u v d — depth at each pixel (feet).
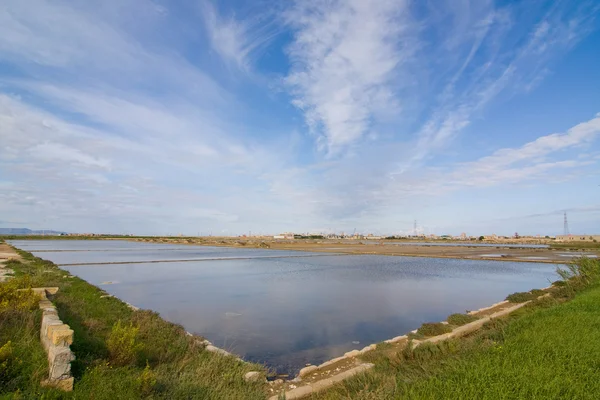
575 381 17.26
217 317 45.09
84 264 107.45
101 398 15.99
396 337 35.22
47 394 15.43
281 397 20.52
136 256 150.92
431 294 64.18
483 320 41.27
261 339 36.22
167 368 22.91
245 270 102.53
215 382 21.16
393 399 17.37
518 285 77.92
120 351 22.21
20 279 38.68
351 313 48.16
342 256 171.83
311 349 33.42
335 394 20.54
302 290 67.00
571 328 26.68
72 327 27.17
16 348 19.44
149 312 38.68
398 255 177.99
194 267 109.29
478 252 209.15
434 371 21.39
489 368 19.15
